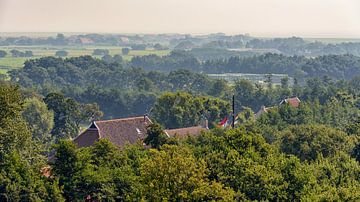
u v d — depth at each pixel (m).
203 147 77.69
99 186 65.25
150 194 58.78
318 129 93.12
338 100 159.88
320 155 79.00
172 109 155.00
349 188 63.69
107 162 72.62
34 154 77.19
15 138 74.44
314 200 59.44
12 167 63.25
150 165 59.88
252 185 64.25
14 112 76.44
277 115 129.50
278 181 65.75
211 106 158.75
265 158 72.81
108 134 119.06
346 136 90.88
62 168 66.00
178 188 58.66
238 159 68.06
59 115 158.75
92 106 176.00
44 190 62.03
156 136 87.50
